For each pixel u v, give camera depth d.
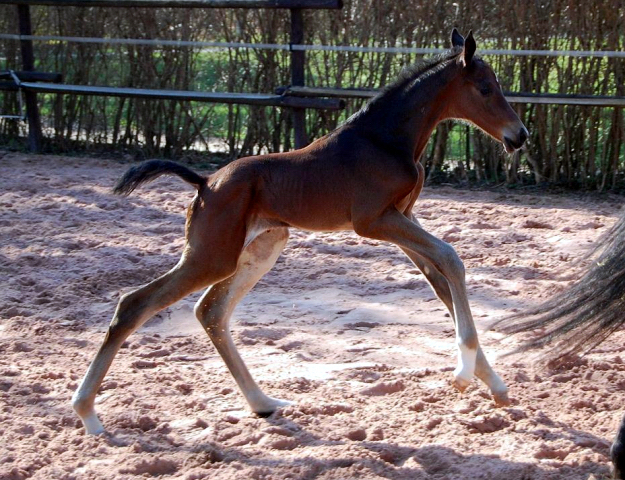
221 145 12.95
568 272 7.01
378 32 11.15
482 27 10.68
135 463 3.97
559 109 10.42
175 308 6.46
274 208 4.54
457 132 11.37
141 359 5.49
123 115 13.04
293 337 5.89
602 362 5.26
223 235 4.41
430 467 4.00
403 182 4.55
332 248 8.02
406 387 5.01
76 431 4.41
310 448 4.20
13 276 7.18
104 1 12.09
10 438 4.30
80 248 8.00
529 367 5.27
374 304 6.56
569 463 3.97
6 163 11.97
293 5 10.98
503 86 10.74
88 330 6.05
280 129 11.95
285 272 7.38
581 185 10.62
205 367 5.41
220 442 4.32
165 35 12.31
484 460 4.00
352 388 5.01
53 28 12.97
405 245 4.49
